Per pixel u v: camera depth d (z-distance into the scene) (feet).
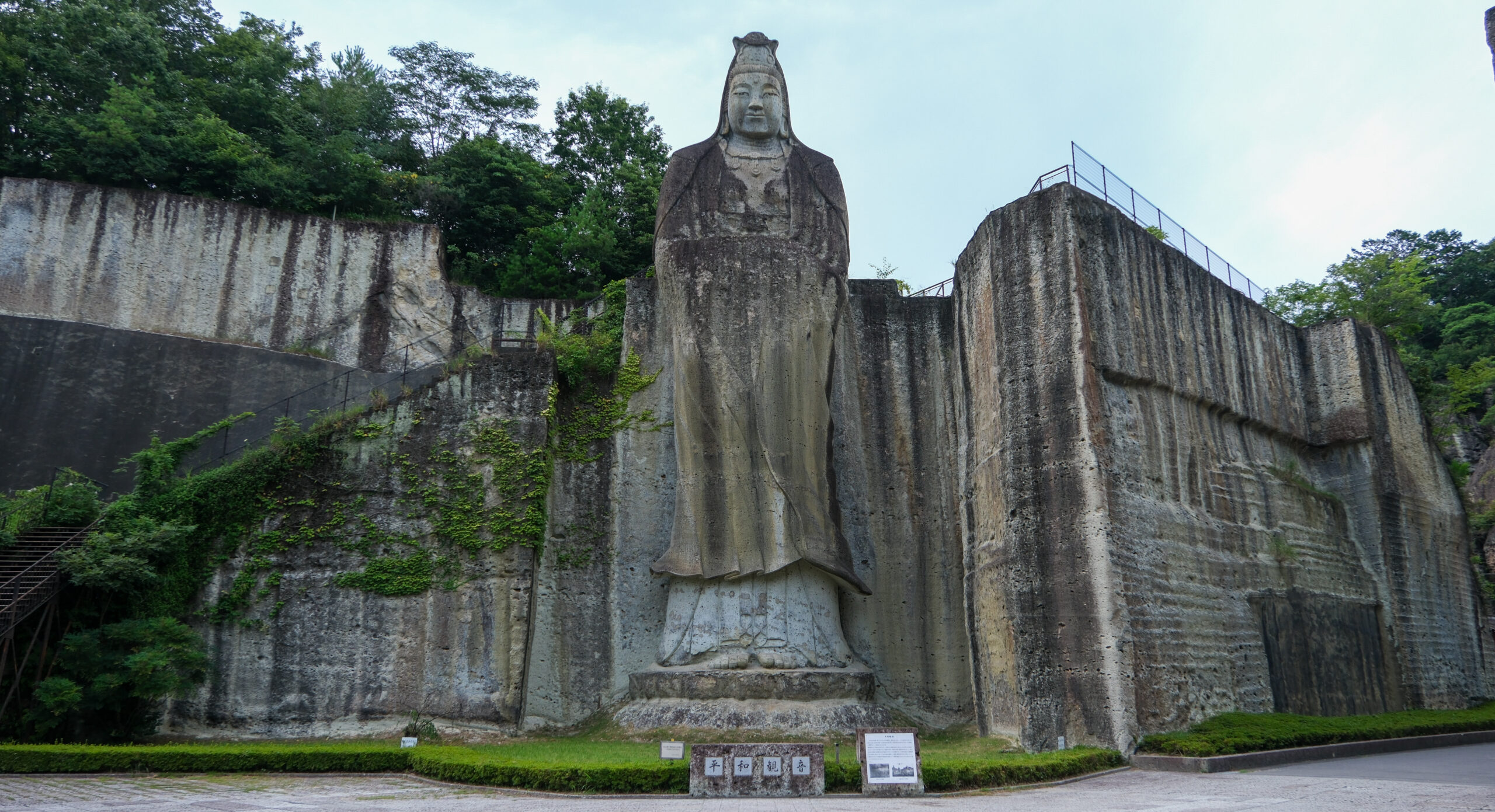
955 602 69.51
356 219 89.51
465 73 121.19
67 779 44.62
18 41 89.20
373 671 62.03
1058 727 52.54
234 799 38.27
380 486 65.72
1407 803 33.91
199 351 79.71
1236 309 70.79
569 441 71.20
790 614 62.64
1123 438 56.65
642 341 74.38
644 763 41.37
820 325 67.56
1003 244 62.13
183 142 88.74
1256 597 61.77
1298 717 56.18
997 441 61.26
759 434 64.44
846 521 70.95
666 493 70.79
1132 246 61.82
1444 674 73.41
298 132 100.42
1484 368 137.28
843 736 57.72
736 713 58.65
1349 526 73.31
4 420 73.36
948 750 56.34
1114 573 52.39
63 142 87.30
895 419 73.77
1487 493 121.90
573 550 68.85
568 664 66.39
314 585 63.00
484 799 38.52
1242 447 67.15
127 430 75.77
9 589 54.65
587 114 118.62
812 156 75.51
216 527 62.75
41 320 76.59
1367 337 77.10
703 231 72.43
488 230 106.52
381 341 86.53
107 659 53.62
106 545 56.44
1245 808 33.53
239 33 105.60
